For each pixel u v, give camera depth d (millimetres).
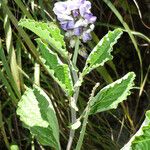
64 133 330
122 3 355
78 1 194
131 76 211
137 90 387
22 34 271
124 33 390
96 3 375
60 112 327
